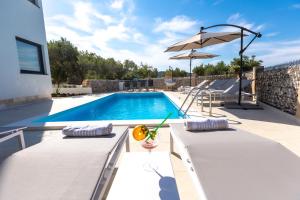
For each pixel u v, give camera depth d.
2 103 7.46
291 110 5.15
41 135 4.15
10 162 1.76
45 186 1.49
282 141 3.38
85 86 15.67
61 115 6.63
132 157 2.23
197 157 1.79
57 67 17.06
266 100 6.93
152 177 1.83
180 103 7.83
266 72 6.96
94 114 8.04
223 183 1.50
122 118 7.15
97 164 1.71
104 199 1.89
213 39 7.66
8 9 7.89
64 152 1.92
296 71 4.90
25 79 8.67
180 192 2.06
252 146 1.96
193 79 15.70
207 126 2.52
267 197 1.39
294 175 1.59
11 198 1.40
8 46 7.82
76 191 1.42
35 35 9.61
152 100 12.23
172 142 2.98
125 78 28.08
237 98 7.69
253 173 1.60
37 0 9.88
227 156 1.80
